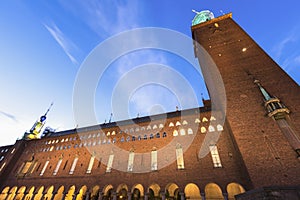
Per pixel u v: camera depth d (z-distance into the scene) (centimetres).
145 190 2281
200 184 2083
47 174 3169
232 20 3428
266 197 1261
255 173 1612
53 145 3703
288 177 1476
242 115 2056
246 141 1842
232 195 2230
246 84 2319
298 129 1681
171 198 2517
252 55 2623
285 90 2022
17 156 3803
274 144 1711
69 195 3089
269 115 1892
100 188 2555
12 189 3250
